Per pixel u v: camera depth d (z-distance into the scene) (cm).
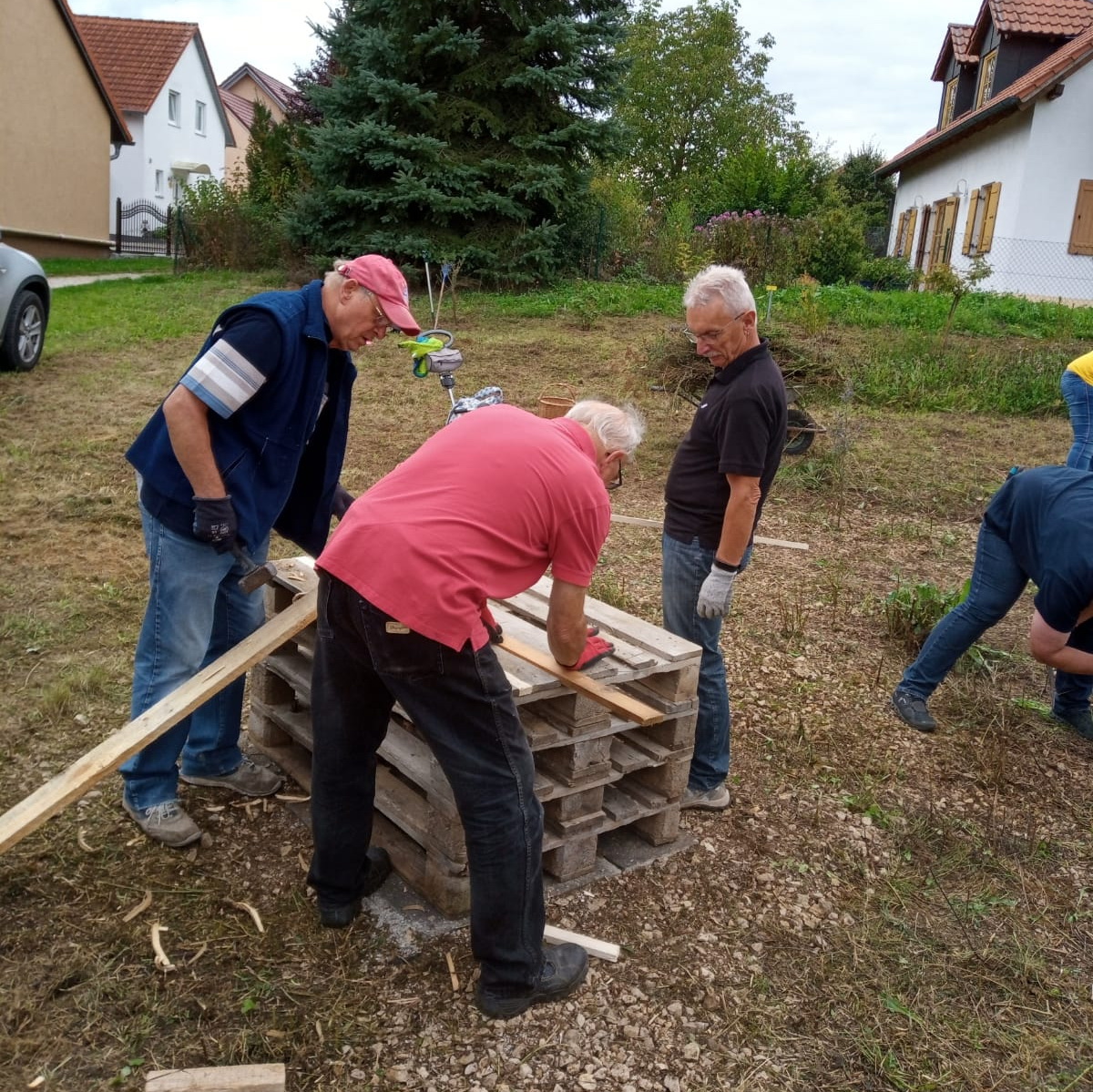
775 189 2150
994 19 2203
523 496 237
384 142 1417
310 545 327
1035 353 1163
